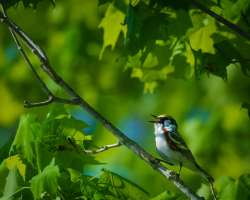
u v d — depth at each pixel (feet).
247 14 34.81
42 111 36.32
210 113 63.72
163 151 41.93
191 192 31.48
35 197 30.09
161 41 38.45
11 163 32.12
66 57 66.85
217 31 37.14
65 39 67.21
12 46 68.18
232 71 60.34
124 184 31.91
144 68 39.42
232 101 61.52
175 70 39.45
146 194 32.22
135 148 32.50
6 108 67.46
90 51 66.85
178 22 35.96
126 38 35.32
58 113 33.01
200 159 59.77
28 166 32.09
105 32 38.37
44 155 31.76
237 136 60.54
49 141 32.37
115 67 67.26
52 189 29.99
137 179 61.11
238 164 59.82
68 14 67.41
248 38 34.01
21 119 32.45
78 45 66.74
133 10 34.94
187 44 38.34
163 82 42.88
